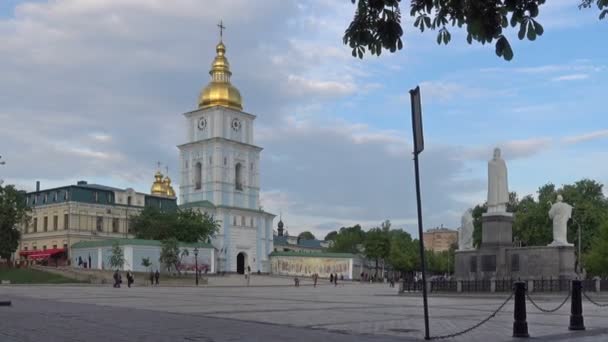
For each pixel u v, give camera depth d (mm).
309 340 17047
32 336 17547
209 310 29391
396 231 171500
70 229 133750
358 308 31781
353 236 175250
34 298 40656
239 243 135875
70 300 38281
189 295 49031
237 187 139750
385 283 117812
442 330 20266
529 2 10117
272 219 144375
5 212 110750
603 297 40094
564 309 30969
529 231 108688
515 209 120688
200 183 138750
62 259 131875
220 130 137625
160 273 105938
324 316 25906
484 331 20031
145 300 39250
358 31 11359
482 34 10664
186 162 140875
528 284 43750
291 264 136500
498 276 48625
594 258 87188
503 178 50562
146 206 131875
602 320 24188
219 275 118750
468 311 29625
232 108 139500
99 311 27859
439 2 11227
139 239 115750
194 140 140125
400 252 153125
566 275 45719
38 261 129750
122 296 45375
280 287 81500
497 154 50875
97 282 87875
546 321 23750
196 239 121875
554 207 48250
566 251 46375
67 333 18375
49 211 138375
